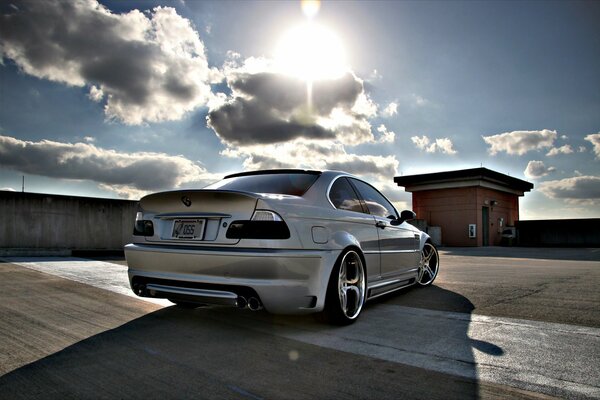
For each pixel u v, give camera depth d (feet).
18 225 28.71
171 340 8.99
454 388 6.50
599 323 10.54
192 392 6.29
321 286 9.58
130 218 33.76
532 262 29.58
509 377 6.95
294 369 7.29
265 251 8.83
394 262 13.82
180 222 10.03
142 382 6.64
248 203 9.16
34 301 12.85
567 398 6.16
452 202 60.85
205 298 9.34
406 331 9.87
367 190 13.78
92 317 10.96
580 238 63.31
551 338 9.21
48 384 6.53
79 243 31.09
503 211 66.18
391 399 6.10
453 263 28.71
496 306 12.71
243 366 7.43
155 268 10.06
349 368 7.36
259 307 8.97
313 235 9.72
